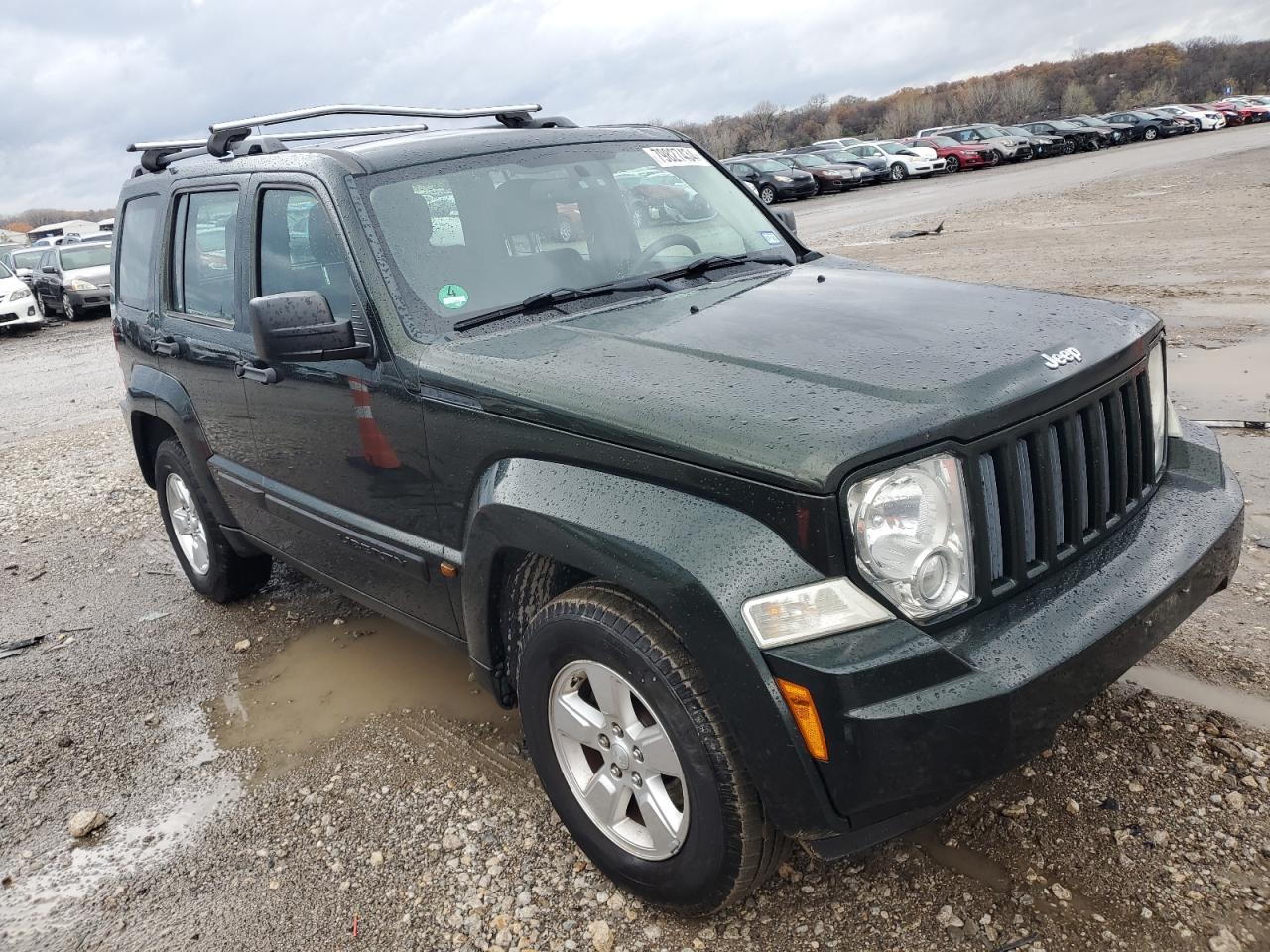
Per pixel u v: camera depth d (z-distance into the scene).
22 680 4.32
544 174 3.43
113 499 6.88
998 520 2.19
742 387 2.27
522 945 2.50
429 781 3.23
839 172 30.47
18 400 11.33
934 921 2.37
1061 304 2.80
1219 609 3.58
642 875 2.48
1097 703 3.09
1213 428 5.41
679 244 3.55
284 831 3.08
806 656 1.98
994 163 34.56
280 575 5.20
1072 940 2.27
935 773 1.99
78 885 2.96
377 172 3.21
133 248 4.76
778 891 2.53
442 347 2.83
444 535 2.93
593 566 2.27
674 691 2.19
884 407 2.10
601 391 2.37
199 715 3.87
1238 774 2.71
